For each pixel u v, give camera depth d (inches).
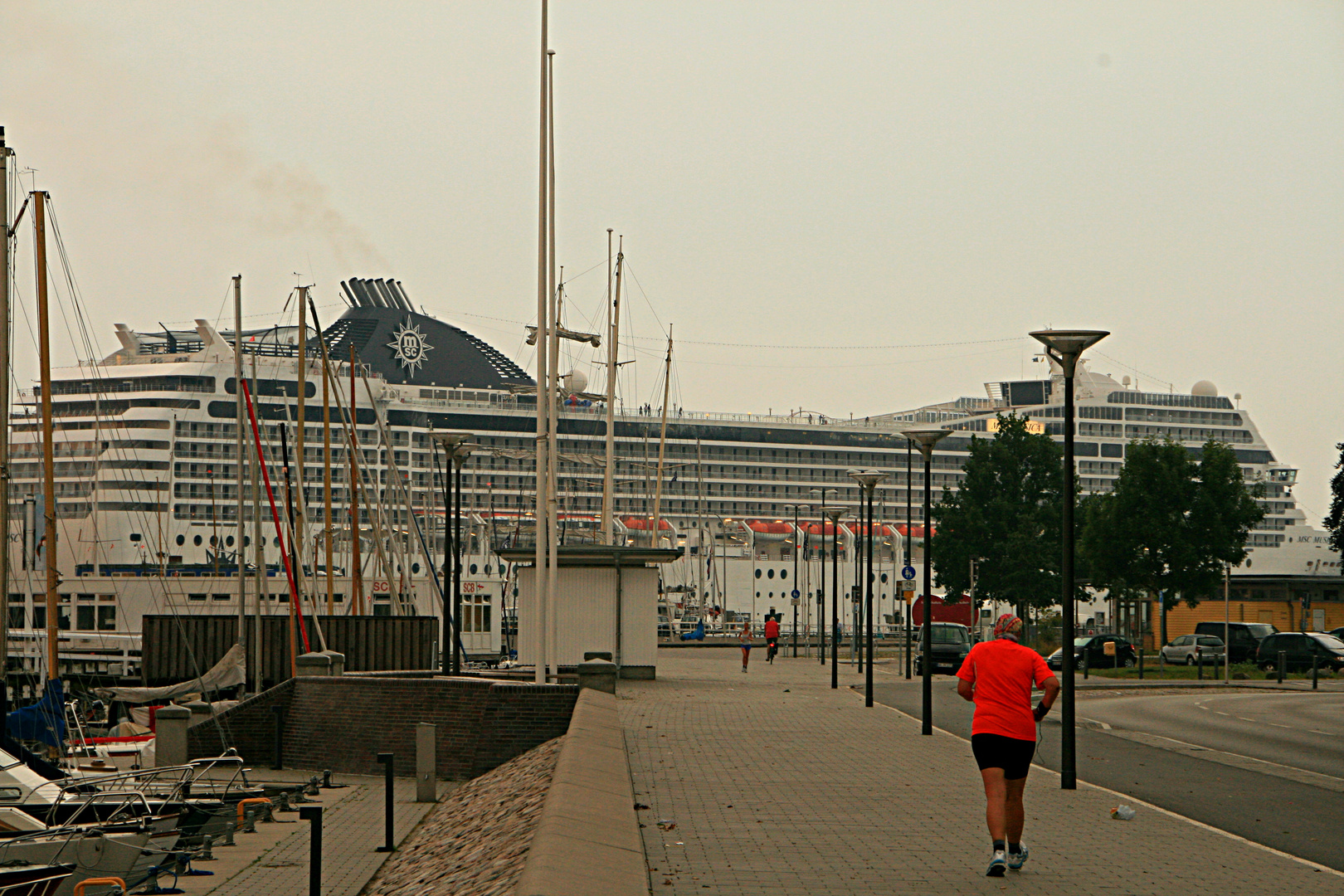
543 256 1165.1
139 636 2276.1
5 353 1327.5
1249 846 467.2
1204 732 1047.0
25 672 1578.5
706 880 390.0
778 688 1438.2
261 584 1672.0
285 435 1956.2
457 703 1102.4
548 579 1222.3
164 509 3609.7
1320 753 879.7
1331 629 3186.5
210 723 1182.3
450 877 577.3
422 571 3004.4
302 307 2162.9
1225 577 2437.3
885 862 423.5
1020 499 3321.9
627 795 488.4
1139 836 487.8
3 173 1350.9
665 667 1920.5
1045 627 2498.8
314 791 1019.3
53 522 1451.8
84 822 802.2
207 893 675.4
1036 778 681.0
